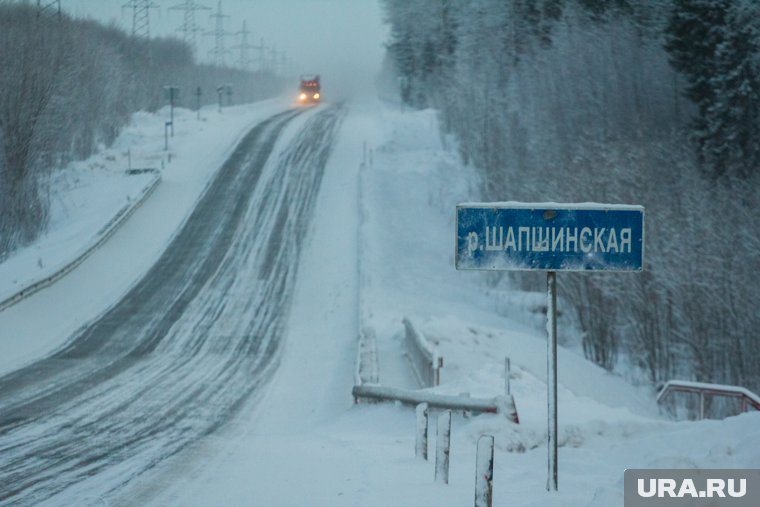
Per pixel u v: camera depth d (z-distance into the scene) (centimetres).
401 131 15200
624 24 11862
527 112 12100
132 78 19650
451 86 15775
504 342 6172
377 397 4266
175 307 7425
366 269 8662
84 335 6519
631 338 7688
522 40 14588
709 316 6831
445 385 4378
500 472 2572
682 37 9756
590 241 1975
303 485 2509
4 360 5709
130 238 9431
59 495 2548
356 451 3136
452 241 10038
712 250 7081
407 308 7762
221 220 10256
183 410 4453
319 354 6222
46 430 3775
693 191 7981
